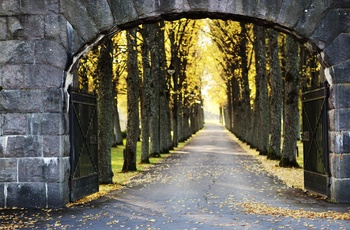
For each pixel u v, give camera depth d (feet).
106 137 59.26
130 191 52.08
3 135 42.04
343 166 42.42
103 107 59.41
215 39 142.00
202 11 43.11
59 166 41.55
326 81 44.24
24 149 41.81
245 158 103.55
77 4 42.60
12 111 42.06
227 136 240.12
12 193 41.75
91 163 48.26
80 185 45.16
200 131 316.40
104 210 39.88
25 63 42.22
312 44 43.70
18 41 42.37
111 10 42.86
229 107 264.11
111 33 44.37
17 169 41.81
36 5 42.37
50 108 41.81
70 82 43.70
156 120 110.32
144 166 86.89
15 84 42.16
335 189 42.75
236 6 43.06
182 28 135.03
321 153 45.80
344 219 34.86
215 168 80.38
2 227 33.45
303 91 50.34
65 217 37.01
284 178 64.03
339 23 42.80
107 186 56.39
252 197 46.68
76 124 44.65
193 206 41.57
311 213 37.24
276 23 43.55
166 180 63.21
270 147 97.91
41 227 33.45
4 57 42.34
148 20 43.88
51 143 41.63
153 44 107.34
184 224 33.81
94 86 99.91
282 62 120.47
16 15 42.50
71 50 42.52
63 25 42.29
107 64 59.93
